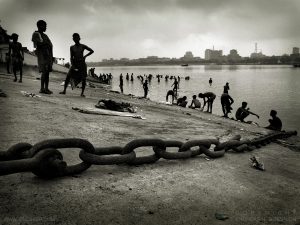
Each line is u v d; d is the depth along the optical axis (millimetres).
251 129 9750
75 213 2209
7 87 8914
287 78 62375
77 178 2805
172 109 12719
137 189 2742
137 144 3297
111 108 7500
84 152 2900
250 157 4547
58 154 2672
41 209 2205
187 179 3137
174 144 3668
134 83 52375
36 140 3695
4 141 3465
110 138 4426
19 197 2330
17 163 2357
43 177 2670
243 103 13336
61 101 7637
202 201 2633
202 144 3963
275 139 6914
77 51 9125
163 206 2463
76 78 9312
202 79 63406
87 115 6168
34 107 6043
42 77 8578
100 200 2449
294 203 2834
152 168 3355
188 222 2252
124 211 2316
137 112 8281
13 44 10766
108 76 49938
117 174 3043
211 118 11750
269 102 23188
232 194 2865
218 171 3541
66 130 4473
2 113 5000
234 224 2285
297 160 4996
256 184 3256
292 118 16109
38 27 8078
